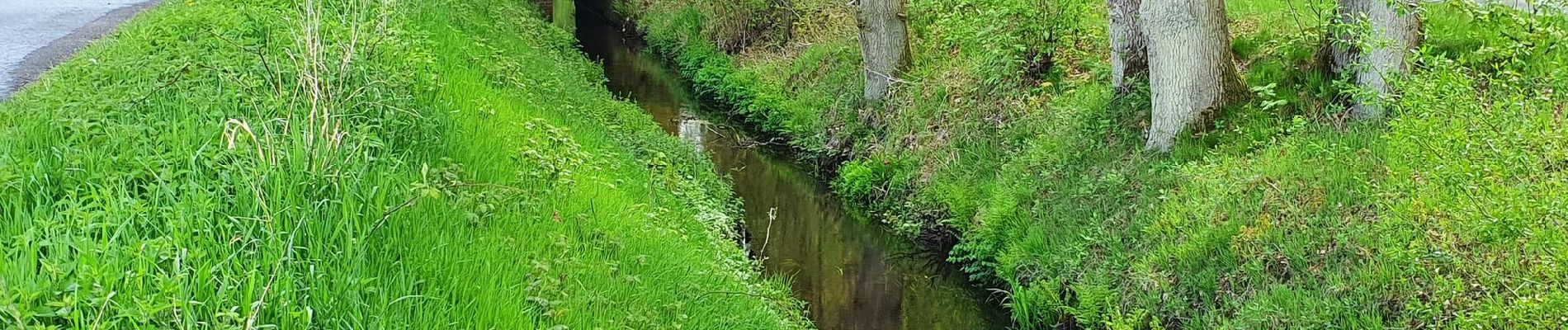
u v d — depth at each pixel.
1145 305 8.38
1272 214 8.36
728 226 10.76
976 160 12.20
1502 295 6.22
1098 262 9.25
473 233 6.43
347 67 7.74
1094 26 13.77
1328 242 7.79
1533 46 5.68
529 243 6.65
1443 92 5.18
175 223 5.10
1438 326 6.53
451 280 5.60
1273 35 11.37
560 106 13.02
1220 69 10.08
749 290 7.99
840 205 13.27
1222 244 8.39
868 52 15.05
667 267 7.45
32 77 8.84
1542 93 5.17
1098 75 12.26
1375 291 7.15
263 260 4.90
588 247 7.18
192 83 8.00
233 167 5.88
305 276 4.96
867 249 11.58
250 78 7.86
